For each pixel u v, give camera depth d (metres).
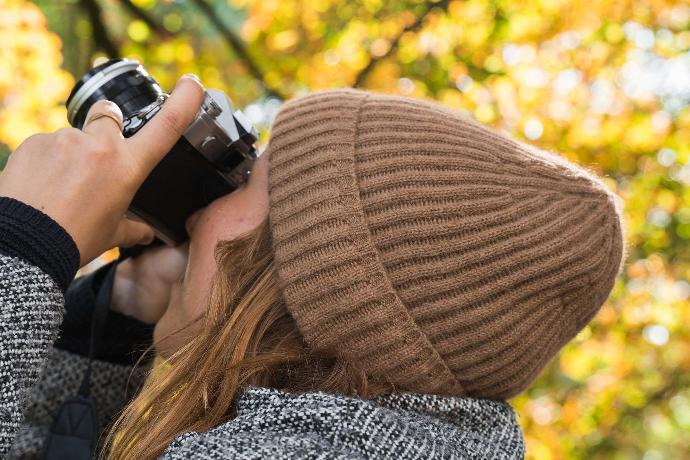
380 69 3.58
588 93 3.54
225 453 0.85
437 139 1.05
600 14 3.45
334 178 1.00
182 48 3.74
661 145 3.70
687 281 4.12
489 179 1.04
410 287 0.99
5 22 2.54
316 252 0.98
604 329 3.83
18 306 0.88
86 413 1.19
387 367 0.98
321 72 3.61
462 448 0.97
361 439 0.90
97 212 0.95
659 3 3.46
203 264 1.11
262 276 1.03
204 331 1.01
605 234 1.09
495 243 1.01
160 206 1.12
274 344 1.03
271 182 1.04
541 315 1.05
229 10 4.22
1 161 4.03
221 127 1.09
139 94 1.11
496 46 3.62
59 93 2.63
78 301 1.34
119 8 3.72
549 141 3.52
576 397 4.22
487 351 1.02
